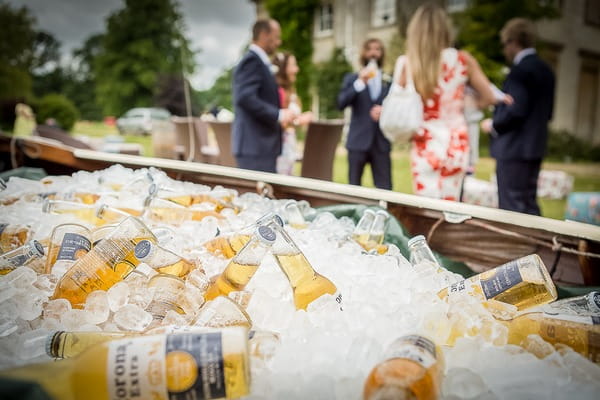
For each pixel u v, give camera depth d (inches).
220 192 54.7
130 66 1219.9
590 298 31.9
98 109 1440.7
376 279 34.3
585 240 47.3
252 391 23.0
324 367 23.8
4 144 85.2
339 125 160.2
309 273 33.0
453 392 22.6
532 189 121.3
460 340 26.2
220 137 174.6
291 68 151.6
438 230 57.7
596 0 584.4
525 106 110.7
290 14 713.6
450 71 94.0
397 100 96.0
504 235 53.3
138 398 20.9
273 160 122.2
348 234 47.7
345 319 28.3
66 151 84.3
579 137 547.2
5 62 1235.9
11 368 21.0
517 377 24.1
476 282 32.4
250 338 26.0
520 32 114.9
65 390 20.5
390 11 618.8
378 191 61.4
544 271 30.8
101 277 32.1
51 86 1476.4
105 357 21.2
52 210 46.3
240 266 32.0
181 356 21.4
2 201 51.5
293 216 49.2
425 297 30.8
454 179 99.7
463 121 99.0
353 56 653.3
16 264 34.4
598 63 607.5
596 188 308.8
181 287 32.4
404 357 22.4
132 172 61.6
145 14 1191.6
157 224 43.1
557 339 28.5
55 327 28.3
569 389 23.5
